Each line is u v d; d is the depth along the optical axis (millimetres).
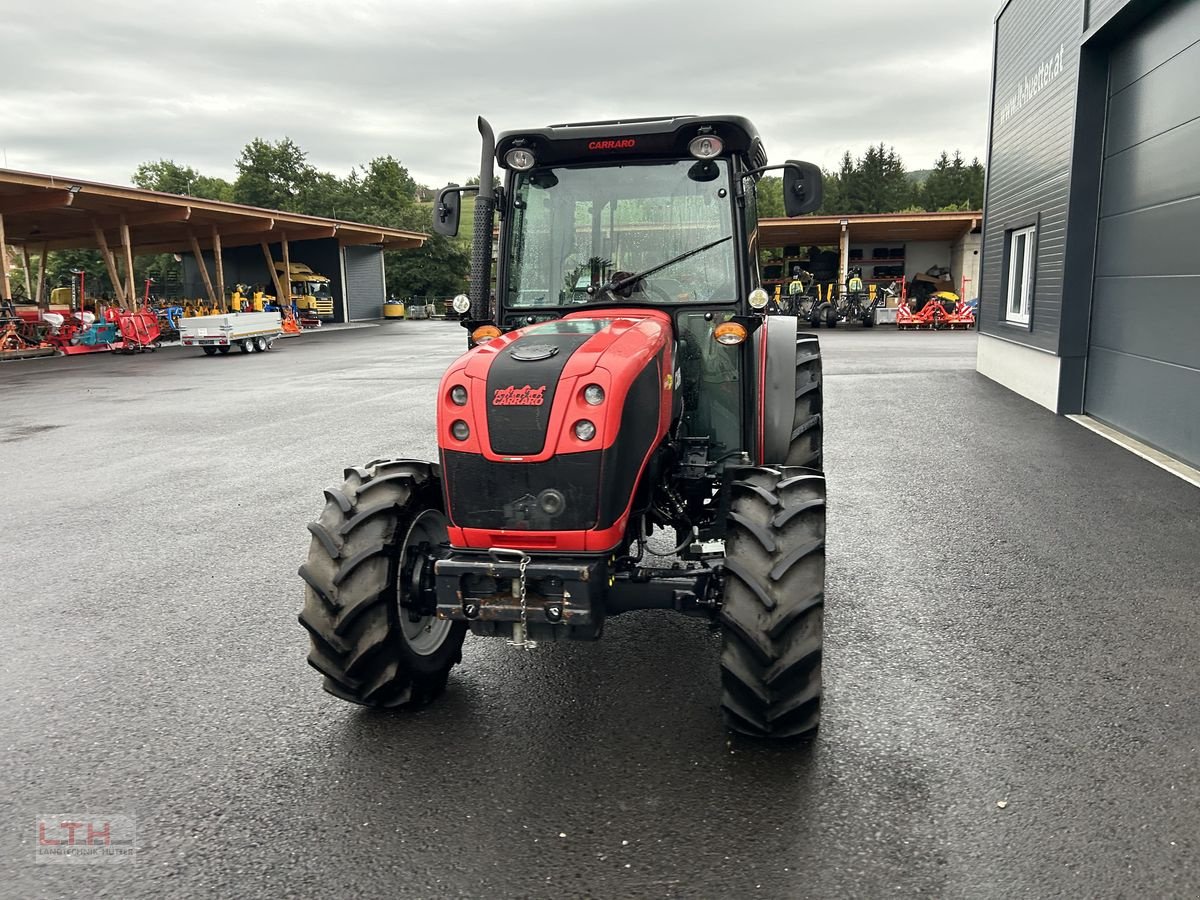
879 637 4203
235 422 11406
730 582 3145
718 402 4250
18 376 18422
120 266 48094
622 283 4207
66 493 7645
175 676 3984
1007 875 2516
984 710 3479
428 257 56938
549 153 4285
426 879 2572
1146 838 2658
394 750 3307
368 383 15797
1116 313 9117
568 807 2912
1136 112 8531
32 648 4320
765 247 38375
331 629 3346
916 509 6391
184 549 5938
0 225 24344
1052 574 4996
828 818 2807
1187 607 4465
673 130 4090
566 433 3072
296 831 2816
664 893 2484
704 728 3420
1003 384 13180
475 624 3188
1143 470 7379
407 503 3521
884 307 32125
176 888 2559
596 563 3082
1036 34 11266
